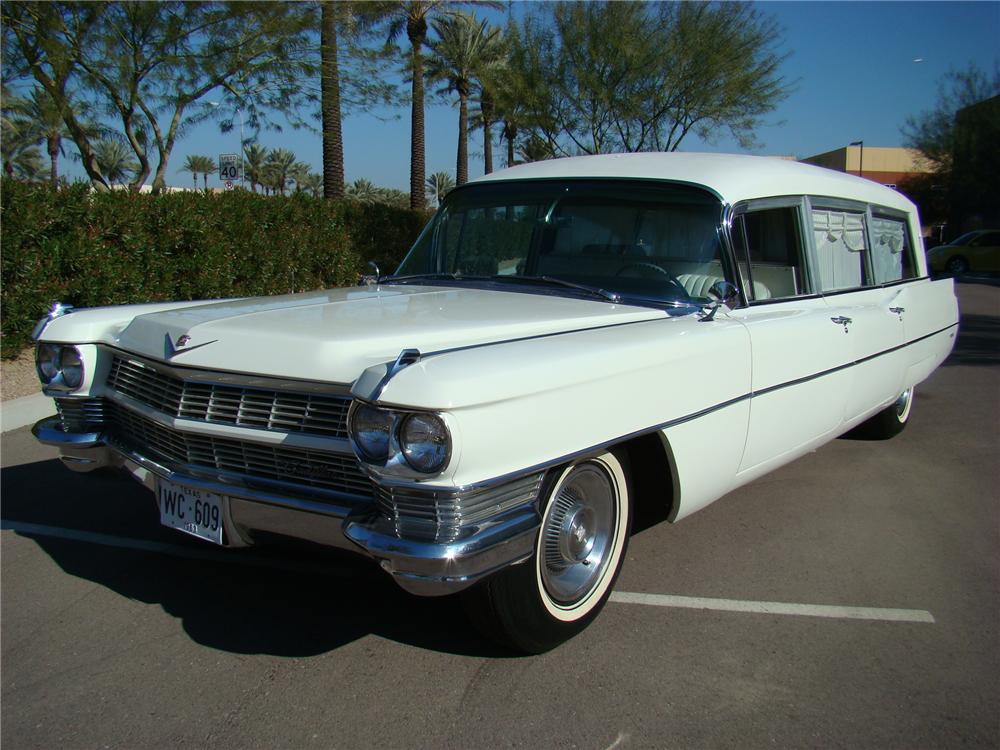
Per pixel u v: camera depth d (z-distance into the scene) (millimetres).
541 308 3209
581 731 2518
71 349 3381
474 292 3625
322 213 11977
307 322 2883
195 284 9430
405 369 2277
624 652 2994
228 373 2727
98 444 3352
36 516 4344
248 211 10305
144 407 3070
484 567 2350
